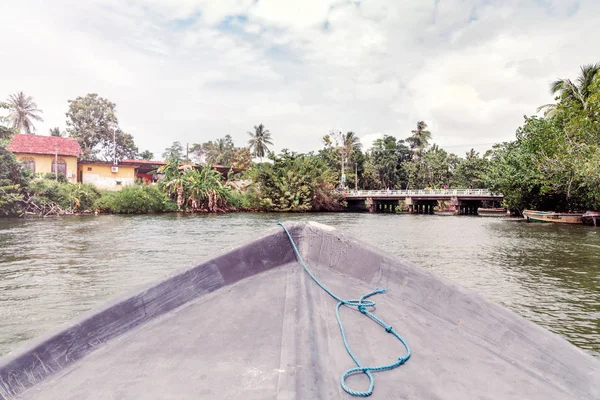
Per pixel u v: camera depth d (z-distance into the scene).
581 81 21.42
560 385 1.54
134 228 15.46
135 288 2.04
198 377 1.40
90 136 43.62
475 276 7.17
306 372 1.30
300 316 1.77
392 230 17.05
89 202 26.16
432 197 37.69
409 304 2.19
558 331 4.43
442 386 1.42
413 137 58.56
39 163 28.62
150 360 1.55
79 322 1.73
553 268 7.93
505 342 1.82
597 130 16.84
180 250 9.42
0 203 20.28
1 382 1.39
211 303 2.08
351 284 2.37
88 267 7.38
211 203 31.30
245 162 52.12
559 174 19.53
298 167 36.00
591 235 14.50
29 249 9.58
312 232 2.72
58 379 1.48
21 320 4.54
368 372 1.41
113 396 1.33
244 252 2.45
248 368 1.44
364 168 55.28
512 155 24.36
